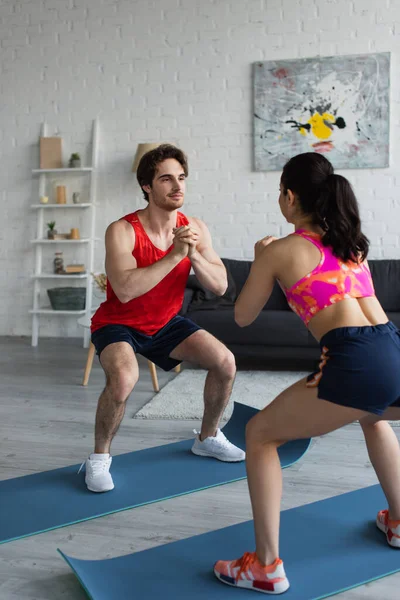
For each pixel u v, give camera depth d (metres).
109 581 1.82
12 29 5.93
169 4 5.56
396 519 1.96
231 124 5.52
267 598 1.71
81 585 1.82
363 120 5.20
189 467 2.71
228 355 2.68
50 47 5.86
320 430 1.68
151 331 2.70
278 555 1.83
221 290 2.70
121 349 2.53
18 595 1.79
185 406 3.61
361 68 5.16
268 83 5.36
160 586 1.79
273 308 5.16
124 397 2.44
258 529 1.73
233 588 1.77
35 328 5.75
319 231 1.76
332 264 1.71
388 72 5.11
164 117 5.66
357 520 2.17
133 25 5.66
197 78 5.56
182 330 2.74
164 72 5.62
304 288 1.70
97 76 5.78
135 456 2.87
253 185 5.52
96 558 1.99
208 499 2.40
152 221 2.64
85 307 5.77
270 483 1.71
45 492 2.47
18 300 6.13
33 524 2.20
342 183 1.71
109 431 2.48
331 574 1.83
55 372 4.61
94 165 5.78
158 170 2.54
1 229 6.11
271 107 5.38
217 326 4.55
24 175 6.02
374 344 1.63
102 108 5.80
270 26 5.36
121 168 5.80
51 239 5.81
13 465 2.79
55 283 6.05
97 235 5.92
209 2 5.48
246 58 5.43
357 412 1.64
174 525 2.20
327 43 5.25
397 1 5.10
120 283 2.44
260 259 1.76
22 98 5.97
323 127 5.29
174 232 2.41
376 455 1.92
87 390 4.08
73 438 3.14
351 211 1.70
